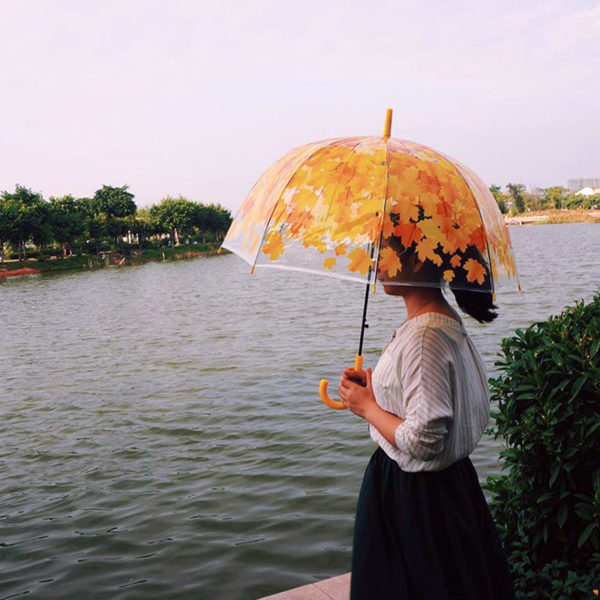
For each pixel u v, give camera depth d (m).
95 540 6.33
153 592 5.26
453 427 2.12
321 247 2.13
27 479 8.34
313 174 2.30
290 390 12.03
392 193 2.14
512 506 3.33
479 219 2.23
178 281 54.59
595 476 3.07
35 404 12.69
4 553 6.19
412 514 2.16
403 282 2.13
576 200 194.75
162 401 12.01
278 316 24.62
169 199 130.75
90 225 103.69
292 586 5.23
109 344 20.70
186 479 7.85
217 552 5.88
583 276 33.31
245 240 2.42
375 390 2.24
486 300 2.32
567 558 3.25
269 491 7.22
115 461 8.79
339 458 8.10
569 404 3.02
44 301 41.69
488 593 2.17
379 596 2.19
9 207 87.44
